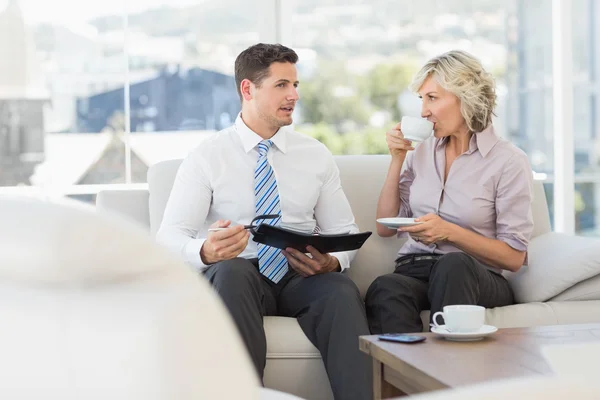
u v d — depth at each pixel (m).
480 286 2.40
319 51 3.92
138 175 3.81
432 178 2.69
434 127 2.65
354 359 2.21
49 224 0.56
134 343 0.57
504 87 4.05
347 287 2.32
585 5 4.14
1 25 3.71
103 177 3.79
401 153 2.76
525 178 2.59
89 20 3.76
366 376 2.20
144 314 0.57
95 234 0.57
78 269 0.57
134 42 3.79
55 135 3.76
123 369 0.57
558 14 4.07
